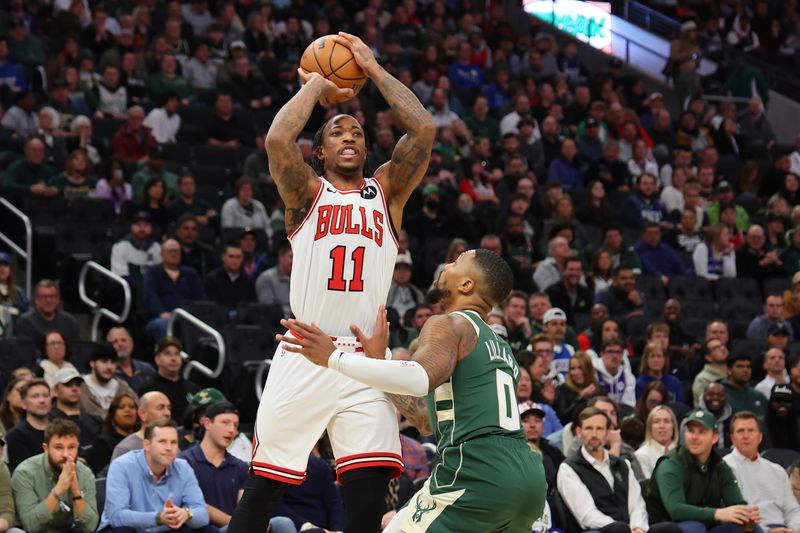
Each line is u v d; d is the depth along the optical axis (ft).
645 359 47.55
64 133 60.75
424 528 19.85
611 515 34.73
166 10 74.69
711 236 63.57
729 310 60.44
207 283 52.06
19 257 54.95
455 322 20.04
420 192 62.49
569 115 77.30
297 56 75.97
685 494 35.29
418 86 74.54
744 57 91.81
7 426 38.11
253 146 67.62
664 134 79.61
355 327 19.80
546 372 44.73
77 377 38.75
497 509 19.60
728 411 45.19
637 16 92.63
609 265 58.03
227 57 73.61
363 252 20.59
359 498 20.24
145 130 62.54
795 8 98.22
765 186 75.00
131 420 37.14
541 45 83.20
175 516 31.32
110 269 53.31
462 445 19.77
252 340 49.21
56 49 68.85
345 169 20.92
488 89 78.02
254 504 20.68
